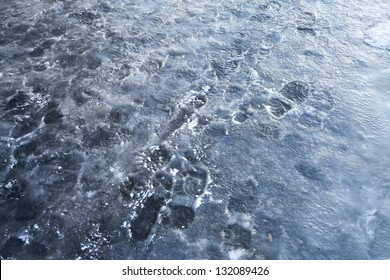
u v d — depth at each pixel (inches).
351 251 80.0
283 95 116.5
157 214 88.6
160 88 120.9
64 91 120.6
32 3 165.8
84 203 91.1
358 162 96.7
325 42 136.2
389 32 136.9
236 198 90.8
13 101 117.4
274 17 151.7
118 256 81.8
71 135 106.9
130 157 101.0
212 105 114.6
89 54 135.6
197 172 96.8
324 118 108.3
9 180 96.2
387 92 115.0
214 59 131.6
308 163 97.3
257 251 81.2
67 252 82.7
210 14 155.9
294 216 86.5
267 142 103.0
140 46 138.8
